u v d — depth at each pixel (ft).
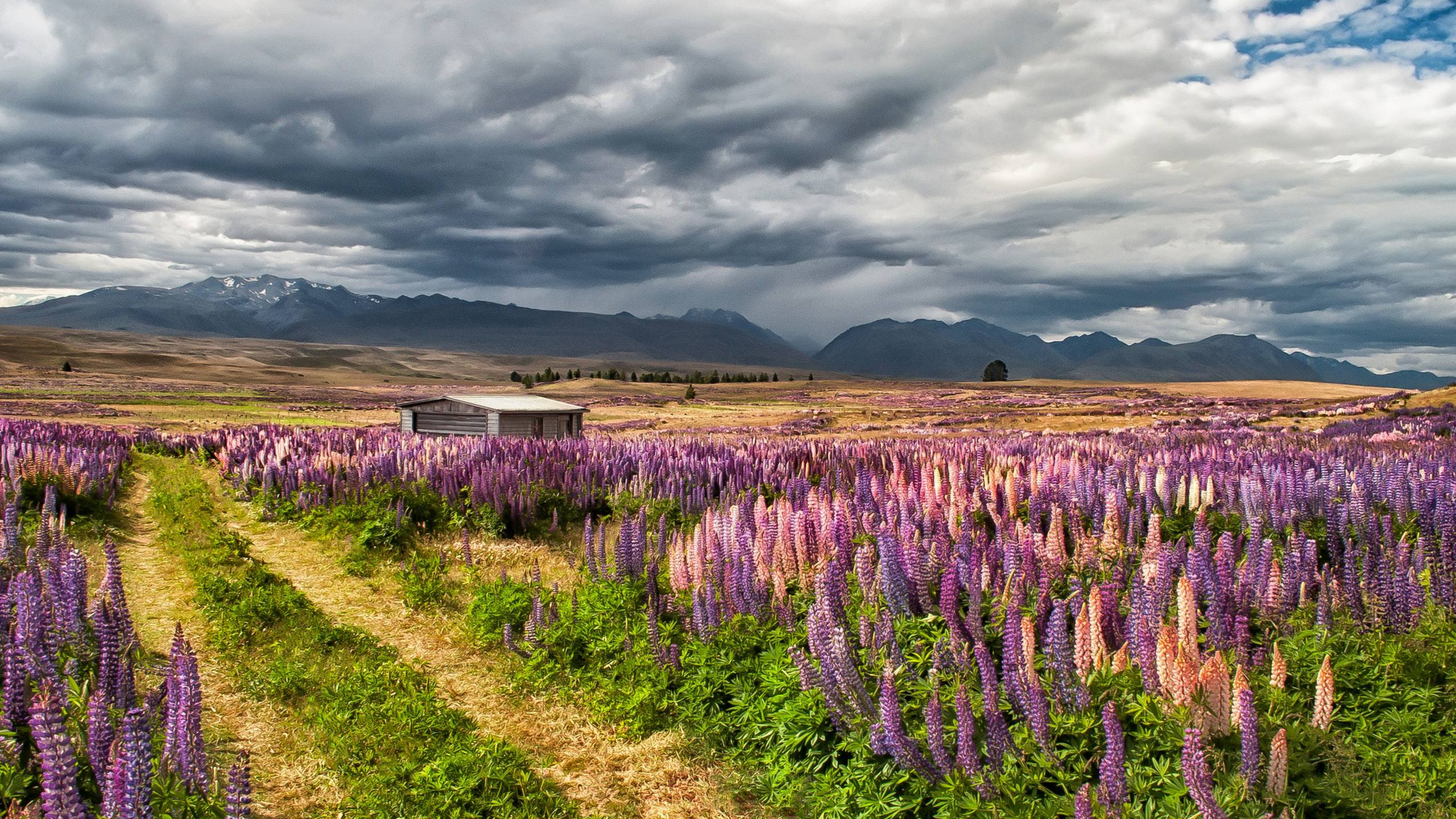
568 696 30.40
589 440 118.21
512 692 31.17
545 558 52.16
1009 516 38.40
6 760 21.29
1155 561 27.66
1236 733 18.90
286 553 55.83
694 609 31.42
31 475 62.90
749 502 57.98
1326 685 19.43
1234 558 30.50
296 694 30.25
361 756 25.43
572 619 35.65
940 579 29.58
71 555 30.71
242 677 31.48
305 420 246.27
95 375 568.82
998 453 78.95
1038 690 19.98
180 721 21.45
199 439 132.77
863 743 22.34
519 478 65.77
